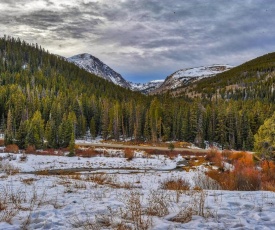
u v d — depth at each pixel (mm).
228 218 6531
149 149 59906
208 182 17359
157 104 98750
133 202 8414
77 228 6148
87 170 35094
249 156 41531
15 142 55250
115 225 6301
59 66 183625
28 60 178125
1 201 9219
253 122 85375
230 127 82188
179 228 5863
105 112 93188
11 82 133750
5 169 26922
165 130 89125
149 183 20328
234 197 9312
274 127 34781
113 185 15922
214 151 48844
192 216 6773
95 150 53219
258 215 6621
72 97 110875
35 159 39906
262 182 17062
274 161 32344
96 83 170125
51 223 6469
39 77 143625
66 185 14117
